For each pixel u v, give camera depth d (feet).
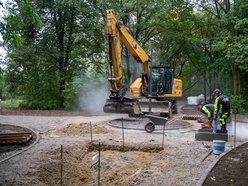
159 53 119.85
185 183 24.25
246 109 85.87
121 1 89.76
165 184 24.07
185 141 41.39
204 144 38.88
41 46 94.02
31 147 36.37
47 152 33.86
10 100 117.91
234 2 84.43
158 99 68.95
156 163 30.27
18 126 53.42
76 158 34.04
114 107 59.16
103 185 26.53
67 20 96.02
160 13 91.15
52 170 28.58
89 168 31.50
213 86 111.34
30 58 90.27
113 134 46.32
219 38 85.10
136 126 53.98
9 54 87.35
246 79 94.48
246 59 76.43
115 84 58.85
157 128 51.62
